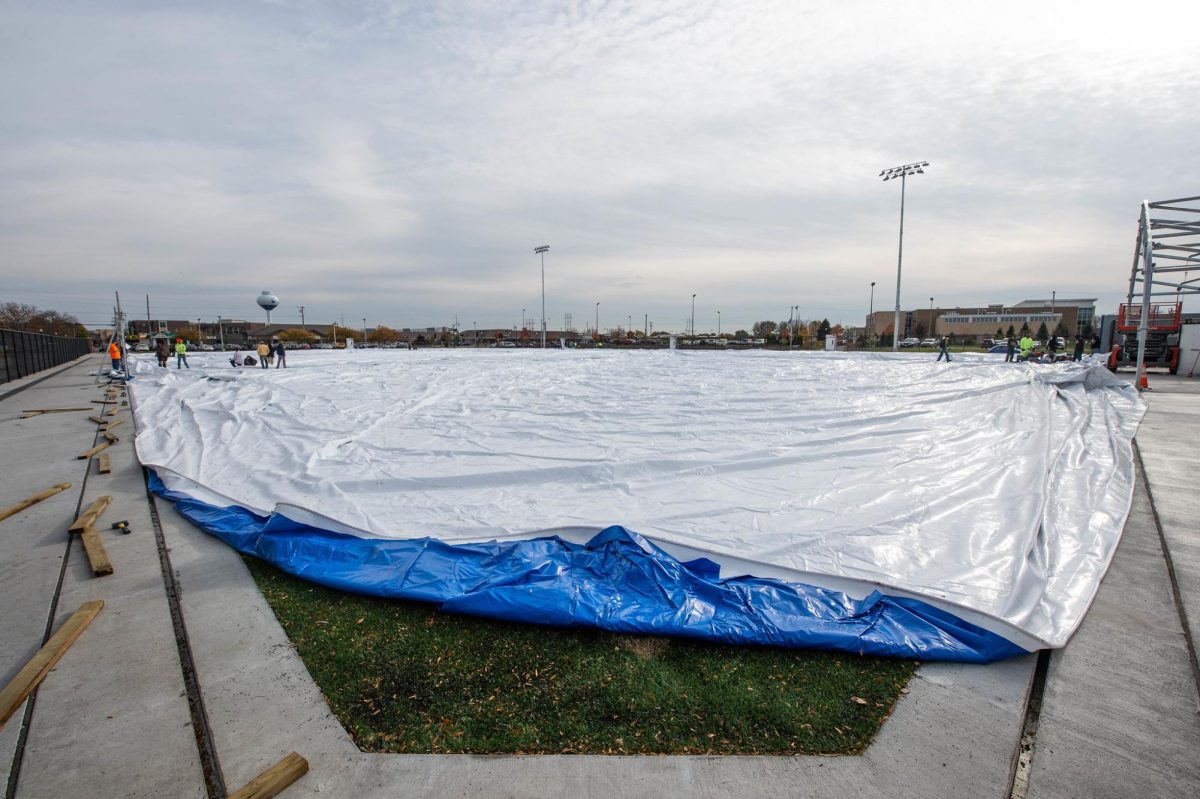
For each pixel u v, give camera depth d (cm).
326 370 1967
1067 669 259
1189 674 255
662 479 554
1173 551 381
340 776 201
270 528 414
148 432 803
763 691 247
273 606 327
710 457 614
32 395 1359
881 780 198
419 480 543
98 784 198
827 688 249
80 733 222
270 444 716
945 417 862
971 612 286
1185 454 643
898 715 232
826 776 200
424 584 336
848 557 362
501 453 654
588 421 865
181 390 1306
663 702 240
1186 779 197
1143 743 214
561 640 288
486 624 305
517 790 194
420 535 412
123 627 302
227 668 266
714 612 299
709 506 468
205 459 647
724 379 1532
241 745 217
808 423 820
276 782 192
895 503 470
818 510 456
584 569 354
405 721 230
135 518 477
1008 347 2327
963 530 407
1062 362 2295
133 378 1670
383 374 1758
